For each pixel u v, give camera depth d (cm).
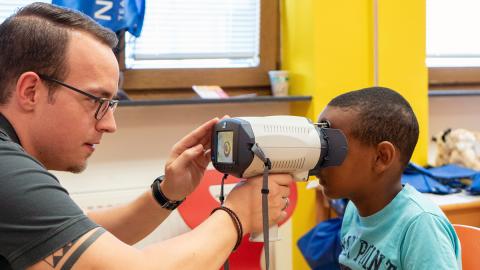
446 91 243
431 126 254
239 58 235
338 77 214
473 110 260
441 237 95
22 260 71
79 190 203
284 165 85
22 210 72
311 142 87
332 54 213
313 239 173
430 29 250
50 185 75
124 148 210
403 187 108
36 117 83
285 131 85
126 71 217
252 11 233
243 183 86
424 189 194
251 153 81
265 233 82
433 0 248
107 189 202
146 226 114
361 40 216
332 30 212
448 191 195
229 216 82
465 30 255
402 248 98
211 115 222
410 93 222
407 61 220
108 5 184
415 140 108
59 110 83
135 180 212
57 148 86
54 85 82
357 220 114
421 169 201
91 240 71
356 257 109
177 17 221
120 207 115
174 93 226
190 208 160
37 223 72
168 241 78
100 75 85
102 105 86
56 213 72
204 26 226
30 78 81
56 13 85
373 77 217
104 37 88
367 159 103
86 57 84
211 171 163
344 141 92
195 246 77
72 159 88
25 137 84
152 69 221
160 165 215
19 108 83
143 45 218
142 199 112
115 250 72
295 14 224
